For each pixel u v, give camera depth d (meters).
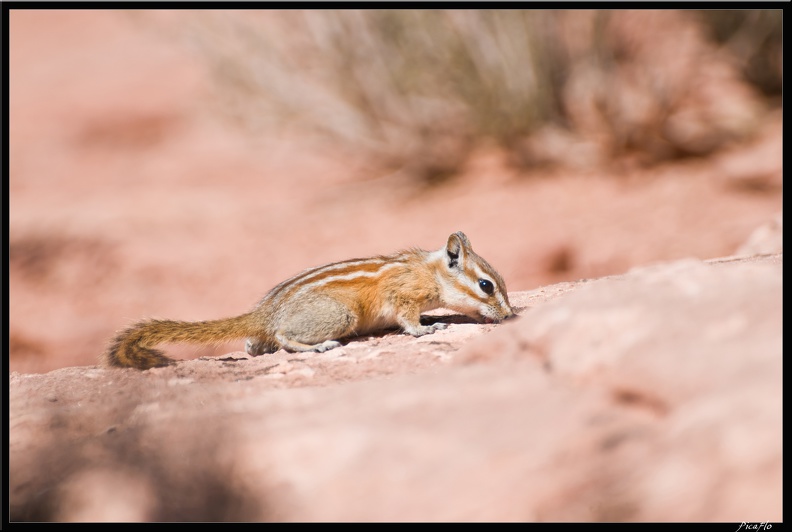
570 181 19.78
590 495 3.66
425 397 4.57
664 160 19.91
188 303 17.75
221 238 20.42
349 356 6.22
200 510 4.20
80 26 40.97
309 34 22.84
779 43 21.50
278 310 7.46
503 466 3.88
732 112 21.34
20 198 25.62
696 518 3.42
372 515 3.84
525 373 4.59
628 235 16.41
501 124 21.58
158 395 5.56
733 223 15.93
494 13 21.12
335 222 20.41
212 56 23.64
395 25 21.88
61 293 19.11
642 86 21.41
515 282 16.11
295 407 4.84
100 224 21.69
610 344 4.38
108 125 31.81
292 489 4.08
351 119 23.03
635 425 3.96
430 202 20.56
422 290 7.60
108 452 4.71
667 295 4.61
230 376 5.98
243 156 27.58
